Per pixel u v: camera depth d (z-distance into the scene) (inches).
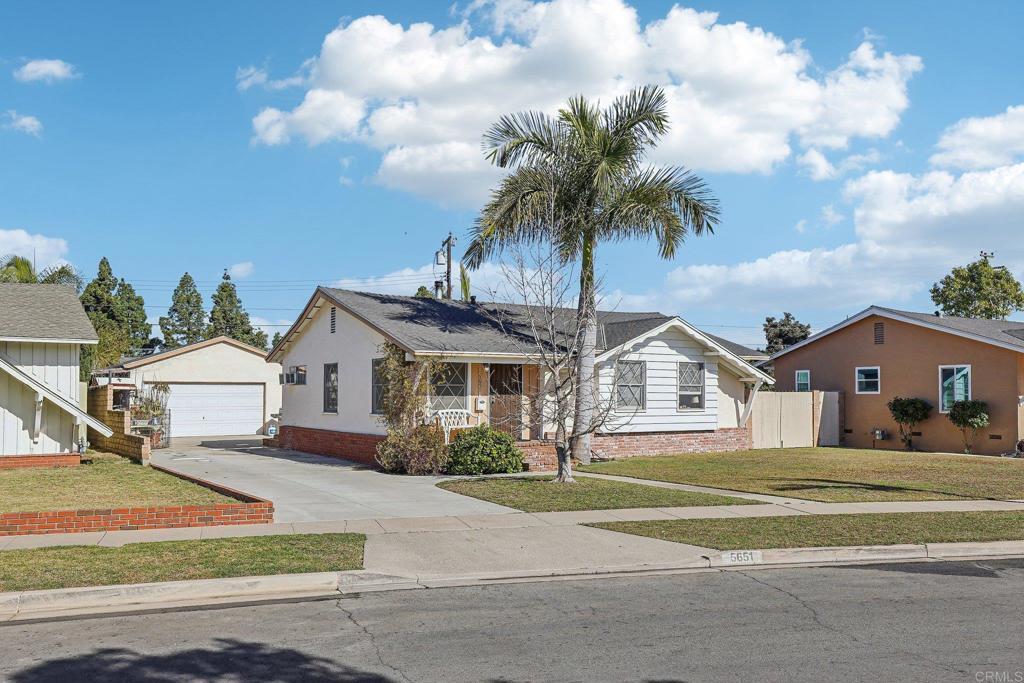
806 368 1280.8
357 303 920.3
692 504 556.4
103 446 951.6
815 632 282.5
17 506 526.9
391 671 243.4
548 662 251.1
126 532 443.5
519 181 791.7
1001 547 427.5
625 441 945.5
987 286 1648.6
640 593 340.8
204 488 618.8
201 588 335.0
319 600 330.0
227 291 2536.9
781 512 527.2
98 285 1969.7
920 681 232.7
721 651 261.0
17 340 796.6
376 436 853.2
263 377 1407.5
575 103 796.6
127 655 259.6
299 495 596.4
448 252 1533.0
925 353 1114.7
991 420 1030.4
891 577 370.3
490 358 824.3
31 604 314.8
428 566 377.1
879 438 1164.5
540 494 592.4
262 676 239.5
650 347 965.2
